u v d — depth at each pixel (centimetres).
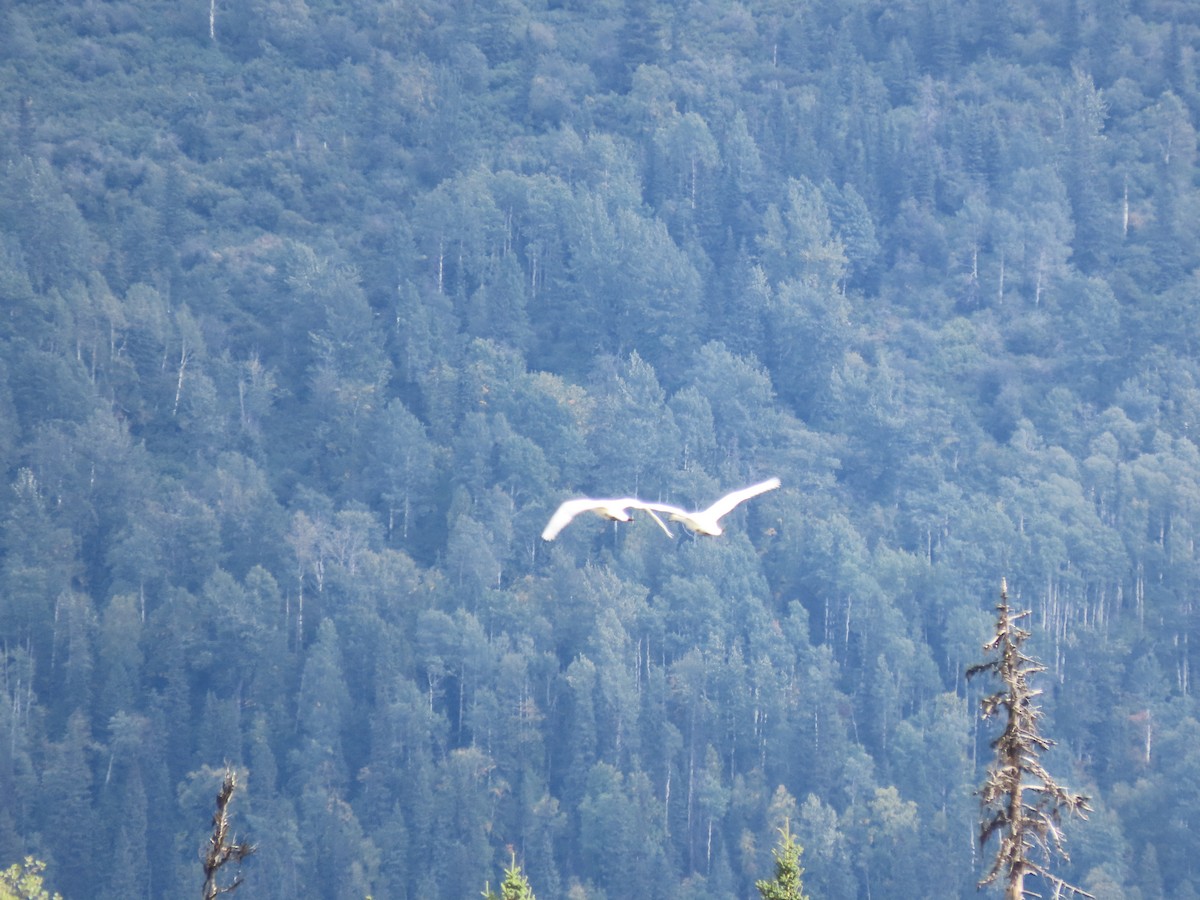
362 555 17600
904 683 16125
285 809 14075
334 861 13638
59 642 16012
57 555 17300
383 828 14038
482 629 16288
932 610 17512
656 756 15012
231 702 15325
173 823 14075
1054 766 14962
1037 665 2544
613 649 15875
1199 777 14400
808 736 15262
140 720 15125
